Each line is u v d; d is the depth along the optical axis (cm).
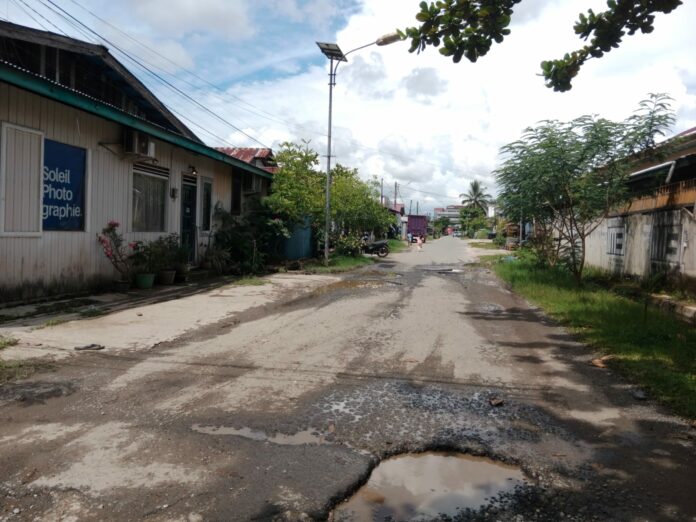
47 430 393
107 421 413
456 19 456
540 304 1073
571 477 349
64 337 664
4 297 823
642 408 477
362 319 895
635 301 1132
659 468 362
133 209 1166
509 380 556
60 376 518
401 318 916
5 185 813
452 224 12544
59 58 1137
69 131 947
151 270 1151
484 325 866
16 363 545
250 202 1808
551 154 1268
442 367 601
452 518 302
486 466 367
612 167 1230
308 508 301
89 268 1014
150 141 1143
